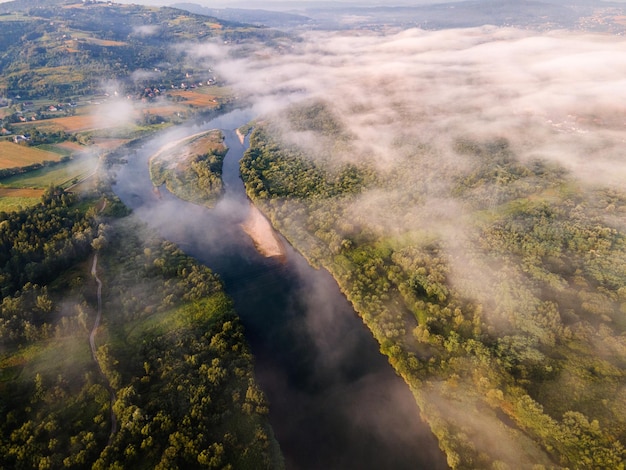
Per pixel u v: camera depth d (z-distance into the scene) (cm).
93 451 7738
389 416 8969
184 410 8538
